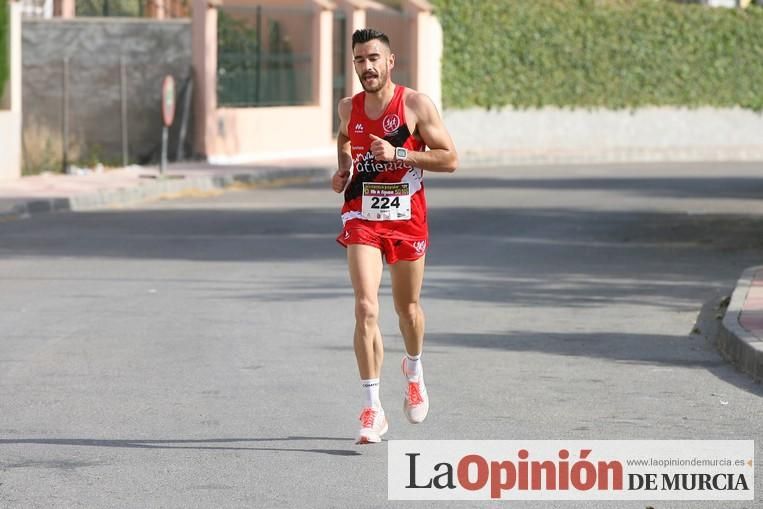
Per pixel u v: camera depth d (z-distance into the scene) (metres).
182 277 36.19
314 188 67.19
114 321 29.25
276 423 20.08
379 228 18.83
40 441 18.98
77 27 74.31
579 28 101.50
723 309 31.02
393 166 18.73
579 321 29.86
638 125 103.88
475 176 75.81
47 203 54.12
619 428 19.89
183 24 75.19
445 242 44.62
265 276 36.50
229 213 53.88
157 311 30.62
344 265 38.88
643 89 103.69
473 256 41.22
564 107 101.50
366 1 91.38
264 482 16.84
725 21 105.06
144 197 60.47
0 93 62.12
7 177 62.88
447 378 23.58
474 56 98.06
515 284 35.47
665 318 30.39
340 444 18.83
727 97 105.50
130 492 16.41
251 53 78.62
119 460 17.92
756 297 30.56
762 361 23.59
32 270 37.41
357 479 17.03
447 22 96.81
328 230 48.00
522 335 28.03
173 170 69.38
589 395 22.22
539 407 21.27
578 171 80.75
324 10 83.50
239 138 77.81
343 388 22.59
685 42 104.38
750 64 105.81
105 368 24.23
